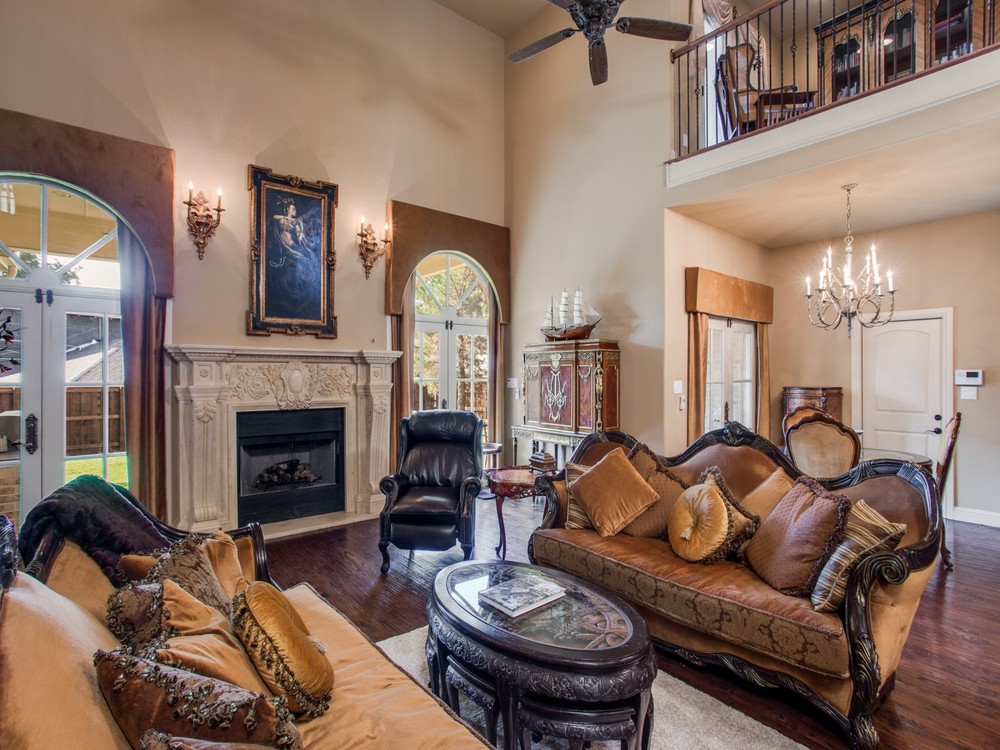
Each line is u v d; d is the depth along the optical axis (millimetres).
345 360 5062
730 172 4266
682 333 4926
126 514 1868
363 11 5320
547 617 2002
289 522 4770
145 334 4055
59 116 3750
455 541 3686
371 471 5152
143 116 4086
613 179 5199
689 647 2451
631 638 1846
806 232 5551
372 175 5348
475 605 2100
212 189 4395
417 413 4445
